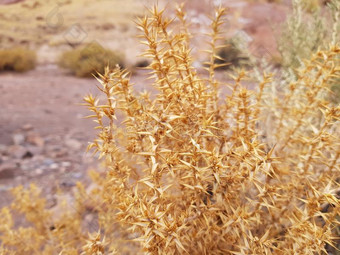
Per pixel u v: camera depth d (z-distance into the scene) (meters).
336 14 1.77
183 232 1.14
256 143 1.00
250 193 1.37
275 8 6.95
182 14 1.32
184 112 1.10
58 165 3.47
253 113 1.27
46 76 8.27
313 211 1.04
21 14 4.45
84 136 4.23
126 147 1.10
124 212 1.04
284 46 2.17
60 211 2.30
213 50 1.31
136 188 1.01
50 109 5.50
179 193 1.28
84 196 2.08
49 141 4.09
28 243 1.82
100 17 5.08
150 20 1.04
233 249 1.24
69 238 1.85
